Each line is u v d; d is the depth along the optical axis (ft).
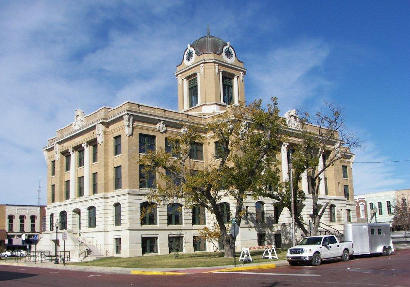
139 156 166.71
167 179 129.90
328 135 160.66
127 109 165.17
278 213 187.83
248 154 127.95
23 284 77.10
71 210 191.31
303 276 76.54
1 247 266.57
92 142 184.03
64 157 205.46
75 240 167.94
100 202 172.76
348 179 236.02
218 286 65.67
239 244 167.94
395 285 61.21
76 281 80.94
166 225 168.66
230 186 132.26
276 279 73.15
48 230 207.72
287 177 189.57
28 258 176.86
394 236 223.71
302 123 157.69
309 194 204.13
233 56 219.00
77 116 193.67
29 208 305.94
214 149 182.19
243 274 84.74
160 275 90.27
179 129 180.34
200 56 211.41
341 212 222.07
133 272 98.32
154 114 172.14
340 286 61.72
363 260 110.83
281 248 175.22
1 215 292.61
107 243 168.76
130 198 160.97
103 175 173.06
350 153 236.22
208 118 186.91
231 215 164.04
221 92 211.20
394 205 313.73
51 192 212.02
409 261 102.58
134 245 158.40
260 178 127.75
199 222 179.73
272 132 133.80
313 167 151.02
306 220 198.90
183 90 219.41
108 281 79.36
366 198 337.72
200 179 121.60
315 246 101.19
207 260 118.62
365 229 122.93
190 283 71.26
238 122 133.59
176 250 169.89
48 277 91.71
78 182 191.93
